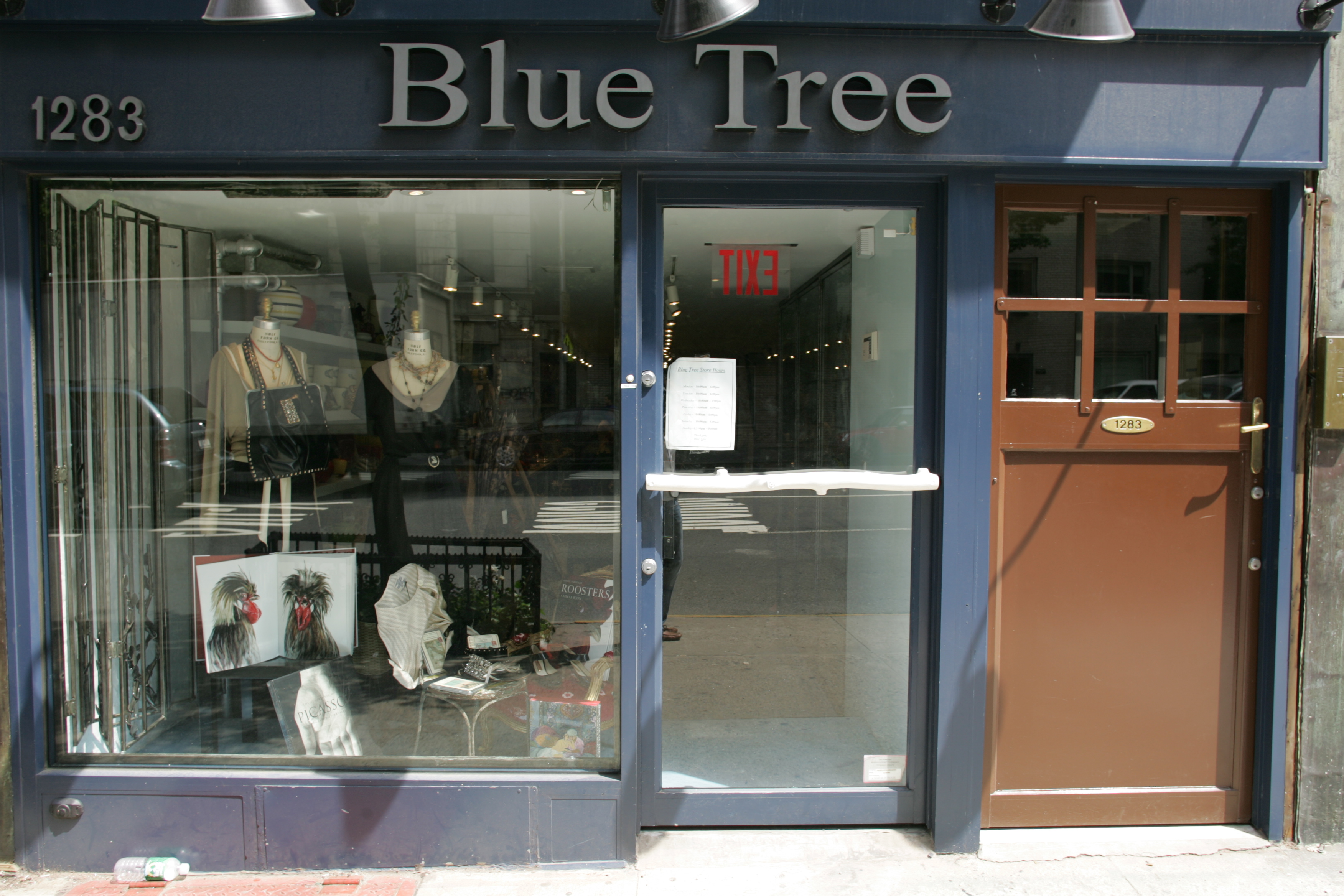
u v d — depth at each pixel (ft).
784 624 8.79
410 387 8.84
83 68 7.50
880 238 8.47
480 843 8.06
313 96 7.57
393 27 7.55
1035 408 8.32
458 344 8.75
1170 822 8.61
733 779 8.72
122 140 7.53
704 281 8.38
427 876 7.93
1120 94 7.73
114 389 8.68
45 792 7.95
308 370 9.21
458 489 8.84
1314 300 8.11
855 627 8.82
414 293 8.90
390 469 8.91
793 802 8.48
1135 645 8.52
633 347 8.09
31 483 7.89
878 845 8.29
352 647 9.02
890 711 8.84
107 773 8.01
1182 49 7.74
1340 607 8.25
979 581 8.16
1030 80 7.70
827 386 8.46
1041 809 8.55
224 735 8.84
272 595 9.11
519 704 8.68
